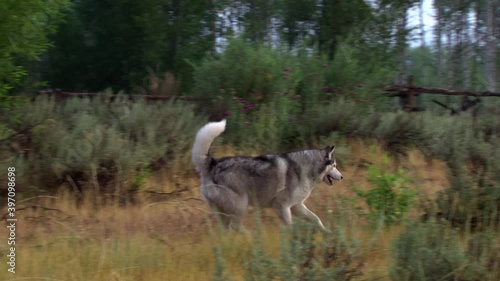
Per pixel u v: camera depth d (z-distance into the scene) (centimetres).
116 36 2597
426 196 919
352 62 1727
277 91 1563
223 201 862
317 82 1647
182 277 689
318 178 924
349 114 1509
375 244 745
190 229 890
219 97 1528
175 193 1088
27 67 2406
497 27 3647
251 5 2997
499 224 787
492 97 1942
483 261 642
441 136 1415
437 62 3831
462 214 834
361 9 2481
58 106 1379
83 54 2672
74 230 869
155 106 1413
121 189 1067
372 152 1402
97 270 696
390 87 1877
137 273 699
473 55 3806
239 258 709
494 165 862
